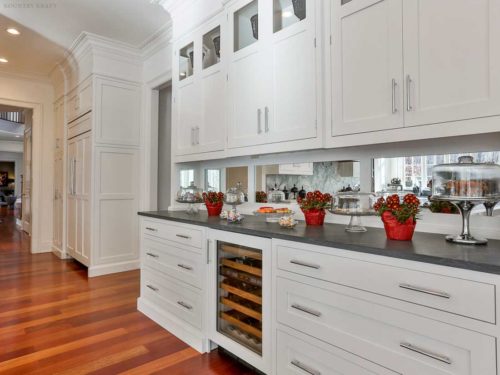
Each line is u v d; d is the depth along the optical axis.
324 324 1.47
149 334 2.42
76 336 2.38
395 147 1.89
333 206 1.83
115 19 3.38
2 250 5.39
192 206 2.91
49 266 4.39
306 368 1.55
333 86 1.78
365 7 1.64
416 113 1.46
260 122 2.15
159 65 3.92
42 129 5.31
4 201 14.87
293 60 1.95
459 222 1.64
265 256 1.76
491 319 1.01
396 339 1.24
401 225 1.46
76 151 4.41
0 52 4.25
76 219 4.38
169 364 2.02
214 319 2.12
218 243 2.11
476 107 1.29
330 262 1.44
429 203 1.76
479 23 1.29
